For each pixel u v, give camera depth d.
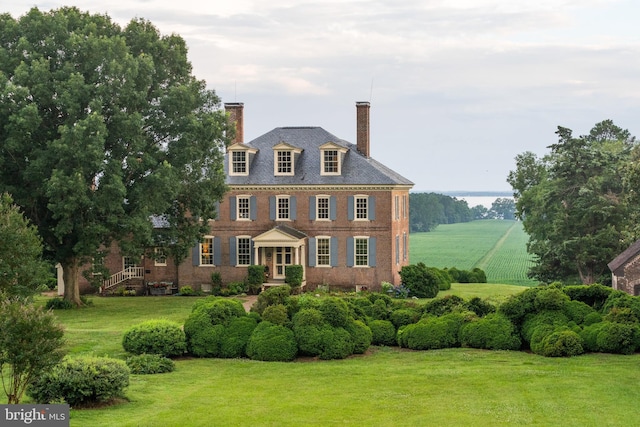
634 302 34.22
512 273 116.81
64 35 51.78
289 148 64.38
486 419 22.75
